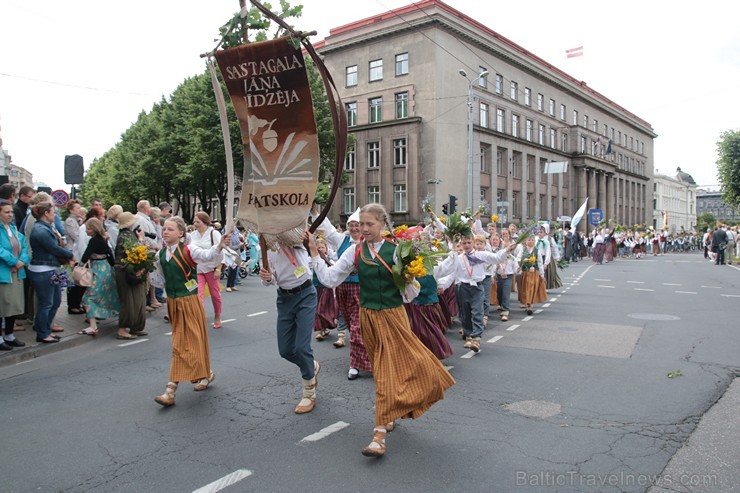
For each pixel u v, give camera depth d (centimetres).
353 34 3825
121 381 597
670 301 1216
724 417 466
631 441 415
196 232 896
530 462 379
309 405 489
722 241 2642
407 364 397
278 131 446
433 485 346
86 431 447
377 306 407
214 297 888
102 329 851
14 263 686
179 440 425
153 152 3494
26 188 866
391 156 3712
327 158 3172
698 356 685
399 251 396
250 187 461
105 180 4900
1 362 665
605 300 1246
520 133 4456
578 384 569
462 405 504
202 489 345
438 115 3531
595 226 3719
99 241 816
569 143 5347
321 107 3042
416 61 3600
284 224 440
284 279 475
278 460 386
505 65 4259
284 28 421
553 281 1302
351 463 380
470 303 734
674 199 10994
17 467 381
